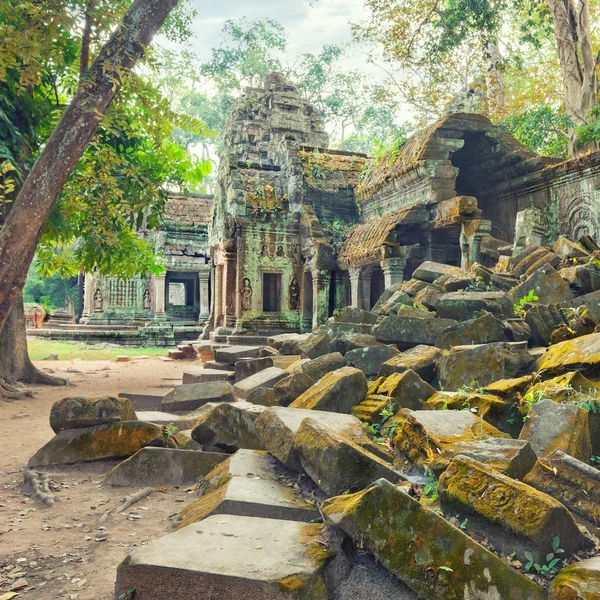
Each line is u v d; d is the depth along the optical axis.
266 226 20.62
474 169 17.52
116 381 14.22
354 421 5.38
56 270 14.87
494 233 17.39
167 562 3.02
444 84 24.20
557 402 4.54
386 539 3.02
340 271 19.97
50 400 11.27
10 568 3.64
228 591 2.86
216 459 5.66
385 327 8.60
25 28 7.93
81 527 4.39
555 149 20.53
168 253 32.16
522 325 7.55
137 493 5.11
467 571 2.82
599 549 3.08
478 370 6.38
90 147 12.56
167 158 13.16
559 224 14.81
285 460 4.69
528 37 21.81
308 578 2.89
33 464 6.14
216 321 22.78
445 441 4.37
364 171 20.77
